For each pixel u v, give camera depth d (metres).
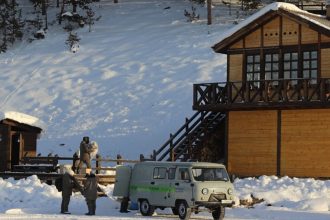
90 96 80.81
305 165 51.72
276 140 53.03
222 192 34.25
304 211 36.97
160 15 107.00
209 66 83.50
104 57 92.75
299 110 52.25
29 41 103.50
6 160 52.66
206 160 56.59
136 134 69.31
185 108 73.06
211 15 104.88
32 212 36.12
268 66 53.91
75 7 110.38
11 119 53.19
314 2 87.31
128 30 101.94
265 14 53.19
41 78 88.50
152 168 36.41
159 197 35.56
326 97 50.50
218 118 58.22
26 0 121.38
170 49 91.81
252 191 42.62
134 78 83.81
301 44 52.53
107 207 39.62
